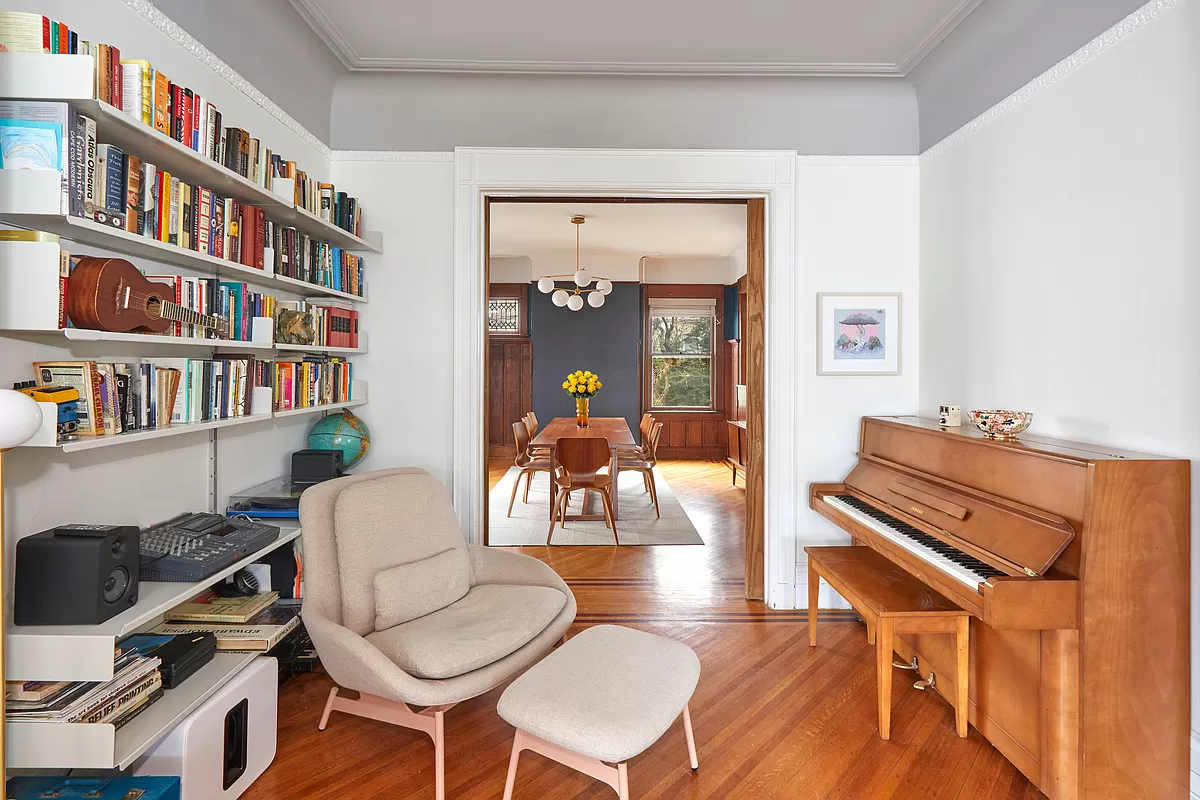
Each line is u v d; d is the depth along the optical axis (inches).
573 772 80.9
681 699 71.4
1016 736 80.1
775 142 137.5
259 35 107.7
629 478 297.9
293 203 102.0
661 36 116.6
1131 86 83.0
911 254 138.3
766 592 139.8
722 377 355.9
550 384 357.7
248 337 95.9
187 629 85.4
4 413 47.0
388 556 90.9
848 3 106.5
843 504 120.0
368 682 76.1
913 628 87.0
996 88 111.7
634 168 136.3
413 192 136.9
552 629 91.3
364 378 137.0
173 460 90.2
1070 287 94.0
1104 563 70.8
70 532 65.1
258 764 78.8
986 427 93.4
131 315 68.3
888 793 76.5
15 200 59.6
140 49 80.2
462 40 118.0
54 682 62.1
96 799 60.8
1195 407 73.6
